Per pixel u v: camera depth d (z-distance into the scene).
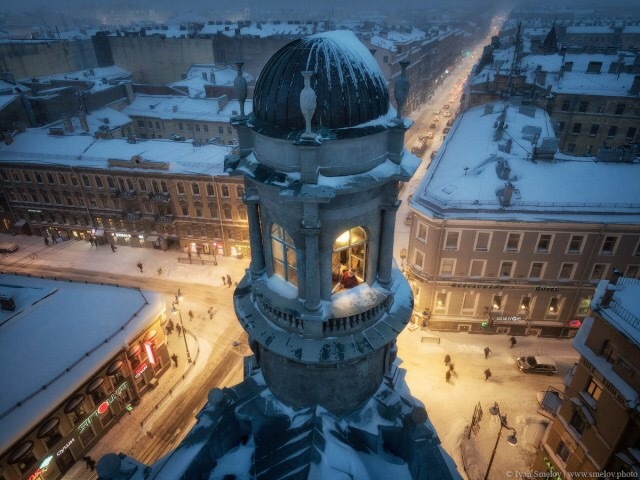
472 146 51.69
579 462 26.55
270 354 14.30
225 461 14.11
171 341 46.72
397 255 59.25
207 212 59.53
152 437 36.38
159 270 58.09
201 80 96.62
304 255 12.13
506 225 39.38
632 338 21.67
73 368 33.59
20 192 66.12
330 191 10.54
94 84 90.00
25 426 29.75
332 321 12.70
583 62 82.69
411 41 119.19
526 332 44.44
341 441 13.02
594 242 39.06
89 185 62.47
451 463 14.01
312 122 10.80
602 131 71.50
